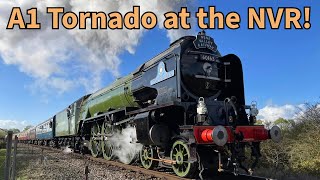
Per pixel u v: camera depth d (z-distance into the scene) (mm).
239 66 10422
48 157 19281
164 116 10039
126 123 12961
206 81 10078
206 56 10305
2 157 22344
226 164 8797
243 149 9008
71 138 24781
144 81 11719
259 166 12266
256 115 9898
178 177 8641
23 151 27812
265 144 12797
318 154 11609
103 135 15727
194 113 9148
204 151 8867
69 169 12828
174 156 9344
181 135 8992
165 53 10805
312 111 12734
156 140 9594
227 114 9469
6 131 6746
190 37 10352
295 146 12258
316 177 10078
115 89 14961
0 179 12523
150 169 10930
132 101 13117
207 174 9883
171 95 9750
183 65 9773
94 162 15406
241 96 10219
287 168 11617
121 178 9820
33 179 11266
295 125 13477
